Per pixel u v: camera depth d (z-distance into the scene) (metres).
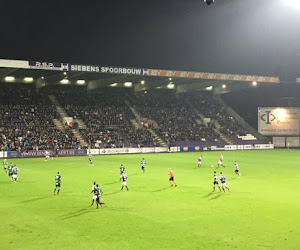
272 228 18.47
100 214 21.52
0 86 81.75
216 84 83.44
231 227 18.67
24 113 75.31
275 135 89.00
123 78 74.12
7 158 61.94
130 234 17.50
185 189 30.09
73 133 73.88
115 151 72.38
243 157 63.25
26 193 28.42
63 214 21.52
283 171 42.69
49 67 58.22
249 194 27.81
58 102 82.81
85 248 15.53
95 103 85.81
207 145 82.44
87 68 61.06
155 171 42.72
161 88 91.81
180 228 18.50
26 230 18.22
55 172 41.84
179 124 87.19
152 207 23.33
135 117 85.38
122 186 29.77
